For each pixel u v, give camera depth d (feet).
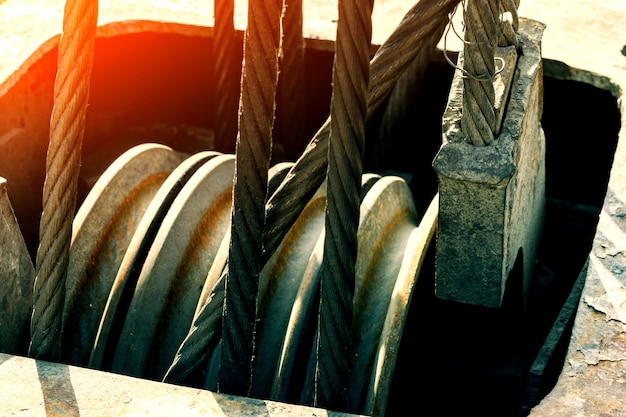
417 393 5.71
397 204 5.75
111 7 6.82
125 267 5.52
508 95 5.21
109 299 5.47
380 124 6.88
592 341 4.83
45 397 4.60
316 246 5.32
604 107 6.57
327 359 4.71
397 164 7.04
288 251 5.47
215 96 6.48
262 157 4.63
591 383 4.69
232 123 6.60
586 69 6.38
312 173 4.91
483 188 5.02
